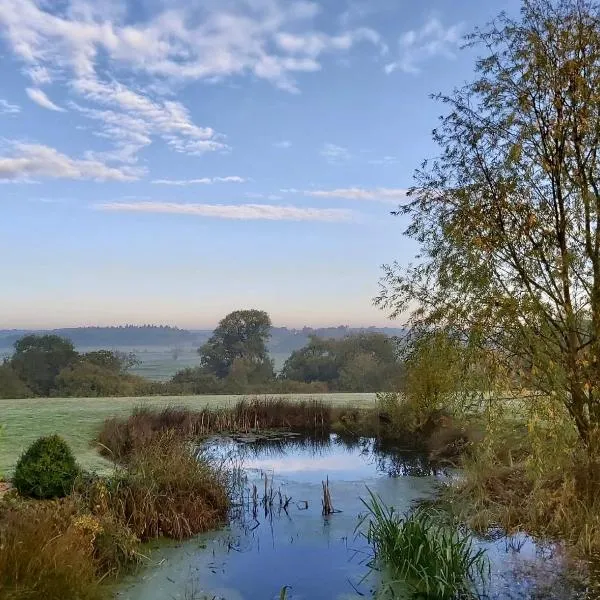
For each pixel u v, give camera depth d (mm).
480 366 6371
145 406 16000
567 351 6301
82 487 6715
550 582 5250
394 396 14328
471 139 6742
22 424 12992
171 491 7121
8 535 4859
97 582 5051
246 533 6801
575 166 6332
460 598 5000
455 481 8516
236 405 16844
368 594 5148
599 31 6156
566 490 6258
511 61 6527
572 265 6234
